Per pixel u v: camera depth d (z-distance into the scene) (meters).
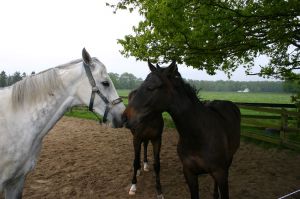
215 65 7.77
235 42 6.57
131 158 6.77
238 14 5.96
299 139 8.33
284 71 9.11
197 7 6.01
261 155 7.02
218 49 6.72
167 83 3.22
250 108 8.58
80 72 3.05
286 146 7.53
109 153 7.22
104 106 3.06
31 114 2.96
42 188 4.92
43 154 7.02
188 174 3.49
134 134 4.76
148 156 7.00
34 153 3.07
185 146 3.41
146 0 6.34
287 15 5.97
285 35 6.52
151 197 4.63
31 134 2.96
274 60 9.10
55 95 3.03
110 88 3.10
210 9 5.82
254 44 6.63
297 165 6.24
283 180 5.35
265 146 7.89
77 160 6.55
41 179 5.33
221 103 4.31
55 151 7.33
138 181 5.29
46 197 4.57
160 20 5.62
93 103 3.05
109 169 5.94
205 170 3.37
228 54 7.33
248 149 7.62
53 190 4.84
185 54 6.85
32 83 2.98
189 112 3.29
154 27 6.00
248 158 6.77
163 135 9.51
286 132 7.90
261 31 6.68
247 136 8.75
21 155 2.91
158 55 6.60
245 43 6.73
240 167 6.11
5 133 2.85
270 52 8.92
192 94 3.42
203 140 3.29
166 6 5.37
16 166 2.92
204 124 3.33
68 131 10.12
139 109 3.17
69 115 14.52
